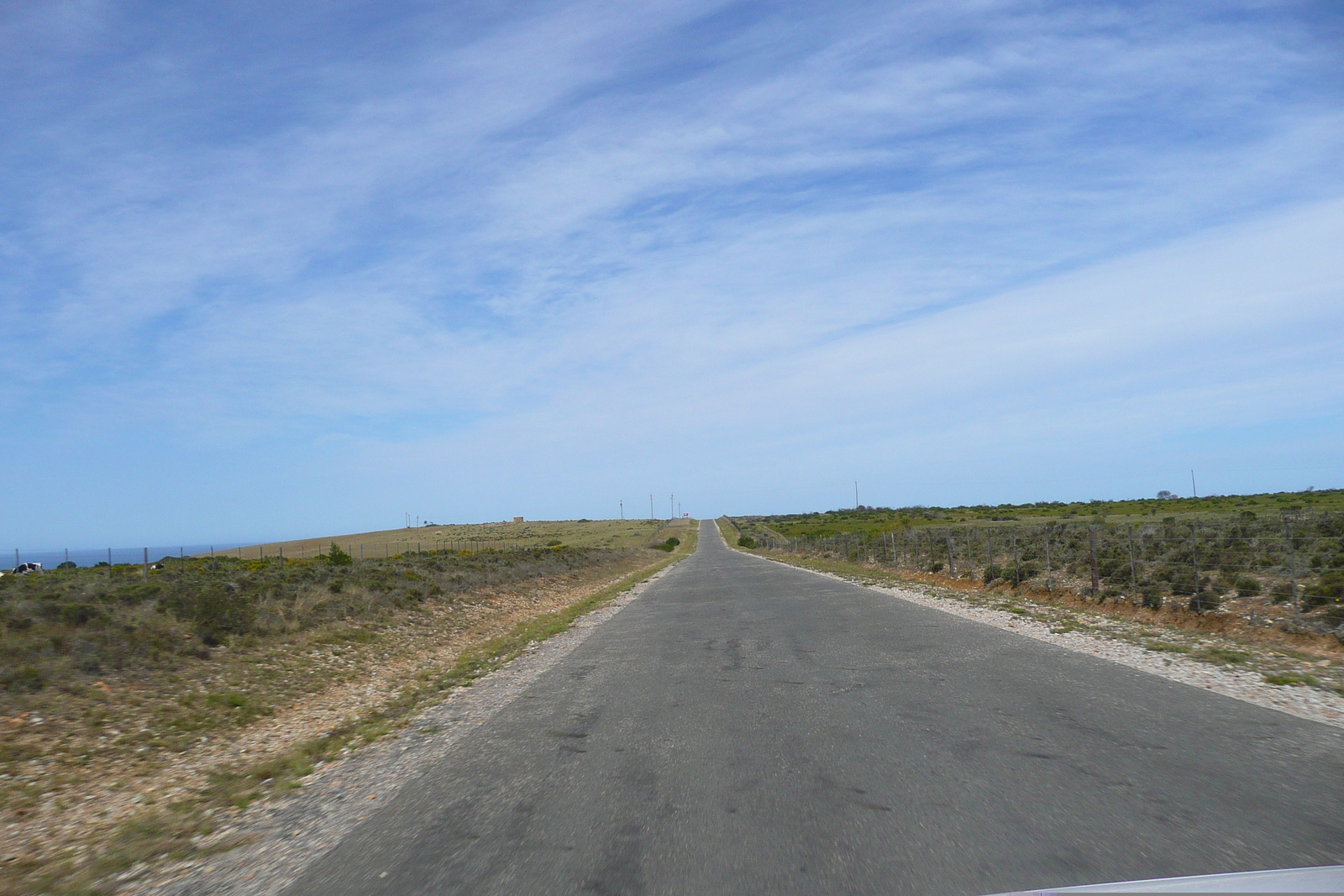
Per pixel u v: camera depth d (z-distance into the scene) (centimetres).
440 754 744
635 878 424
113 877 498
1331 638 1070
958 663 1038
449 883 436
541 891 416
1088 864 400
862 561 4038
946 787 543
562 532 15512
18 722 912
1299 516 1731
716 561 5756
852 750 652
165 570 2711
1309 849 404
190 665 1262
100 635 1218
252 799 655
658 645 1401
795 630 1483
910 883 393
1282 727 659
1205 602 1377
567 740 757
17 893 492
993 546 2638
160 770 856
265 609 1683
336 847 512
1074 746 626
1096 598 1672
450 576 2877
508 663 1337
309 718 1105
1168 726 673
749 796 550
